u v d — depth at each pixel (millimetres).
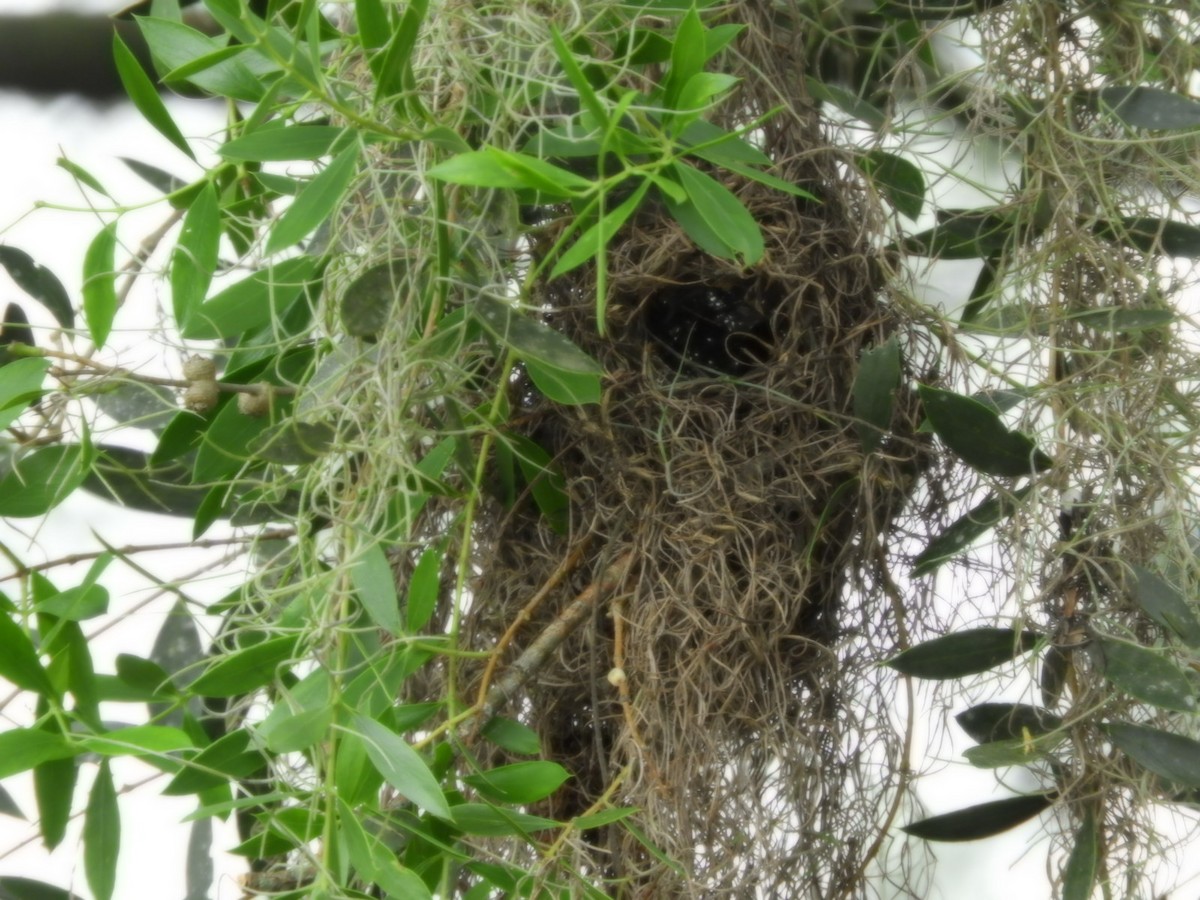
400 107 1264
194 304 1293
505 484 1354
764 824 1351
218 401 1323
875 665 1347
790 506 1370
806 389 1378
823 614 1382
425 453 1350
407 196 1308
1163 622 1328
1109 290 1373
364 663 1265
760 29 1377
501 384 1315
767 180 1269
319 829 1264
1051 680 1360
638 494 1361
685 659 1346
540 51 1294
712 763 1331
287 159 1262
